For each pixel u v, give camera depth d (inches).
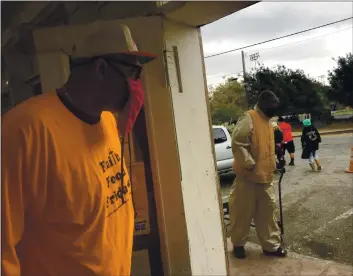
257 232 158.6
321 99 1322.6
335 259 154.9
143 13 97.3
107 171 49.9
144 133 99.7
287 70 1376.7
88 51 46.9
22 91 107.0
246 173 150.4
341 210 217.2
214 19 101.4
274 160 154.2
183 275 103.1
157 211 100.7
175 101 101.5
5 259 41.8
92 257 47.5
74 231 46.3
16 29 93.4
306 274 138.7
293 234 186.2
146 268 101.3
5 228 41.7
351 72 1234.6
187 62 105.3
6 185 41.5
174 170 101.4
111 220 50.1
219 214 114.4
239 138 147.5
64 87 48.6
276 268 145.5
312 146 350.3
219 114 1449.3
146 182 100.2
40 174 43.3
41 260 46.5
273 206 153.8
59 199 44.7
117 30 48.7
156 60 96.7
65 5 90.6
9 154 41.5
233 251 165.6
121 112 49.9
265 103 148.6
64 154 44.6
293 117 1310.3
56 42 86.7
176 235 102.3
